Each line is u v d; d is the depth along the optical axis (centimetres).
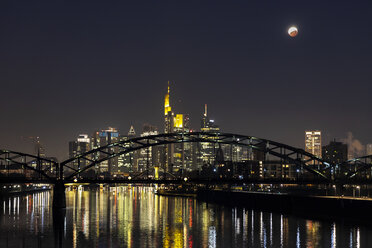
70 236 13025
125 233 13562
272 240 12312
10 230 14088
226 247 11481
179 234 13388
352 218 16388
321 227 14500
